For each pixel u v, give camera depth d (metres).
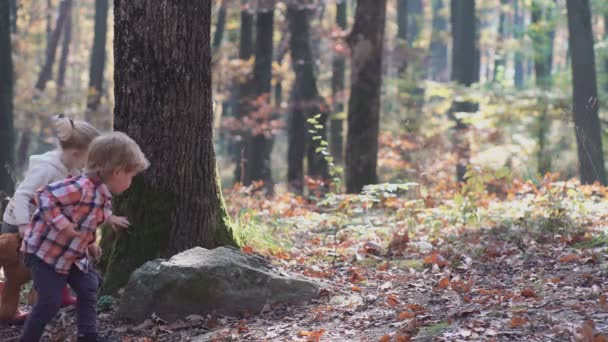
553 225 6.64
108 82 35.78
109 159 3.85
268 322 4.55
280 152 35.97
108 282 5.29
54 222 3.71
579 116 15.61
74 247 3.85
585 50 15.76
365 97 12.72
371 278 5.52
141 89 5.24
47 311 3.83
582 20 15.78
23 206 4.20
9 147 15.34
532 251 5.92
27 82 30.62
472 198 7.71
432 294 4.82
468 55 25.22
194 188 5.41
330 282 5.35
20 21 32.50
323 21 31.20
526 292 4.48
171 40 5.19
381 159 17.27
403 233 7.07
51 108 24.98
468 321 3.97
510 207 7.77
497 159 16.03
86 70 44.84
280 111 19.48
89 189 3.81
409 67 25.12
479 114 17.88
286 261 6.14
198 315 4.72
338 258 6.25
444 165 16.84
